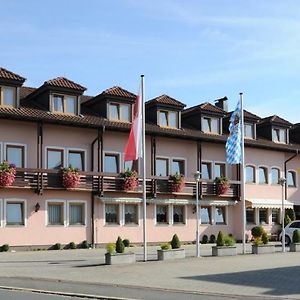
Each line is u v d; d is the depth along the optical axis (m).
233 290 16.09
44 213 33.53
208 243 39.97
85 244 34.72
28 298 14.42
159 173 38.62
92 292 15.74
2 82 32.66
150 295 15.17
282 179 31.28
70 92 35.00
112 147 36.72
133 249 33.62
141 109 25.69
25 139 33.41
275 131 45.97
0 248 31.66
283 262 23.81
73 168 33.66
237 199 42.00
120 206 36.62
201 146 40.84
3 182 31.20
